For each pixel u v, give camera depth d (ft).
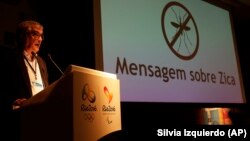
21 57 6.00
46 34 10.13
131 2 10.12
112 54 9.08
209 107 11.62
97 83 3.64
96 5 9.08
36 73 6.20
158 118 9.91
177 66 11.07
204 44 12.69
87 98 3.38
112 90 4.06
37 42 6.17
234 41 14.51
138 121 9.52
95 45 8.72
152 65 10.13
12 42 9.18
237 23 18.54
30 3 10.04
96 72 3.83
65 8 9.97
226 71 13.38
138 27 10.09
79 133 3.16
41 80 6.27
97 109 3.57
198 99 11.49
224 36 13.98
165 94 10.27
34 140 3.42
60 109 3.24
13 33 9.30
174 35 11.35
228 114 12.04
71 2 9.80
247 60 18.62
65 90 3.24
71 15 9.75
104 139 3.11
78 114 3.18
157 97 9.95
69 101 3.17
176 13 11.78
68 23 9.80
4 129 4.07
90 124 3.38
